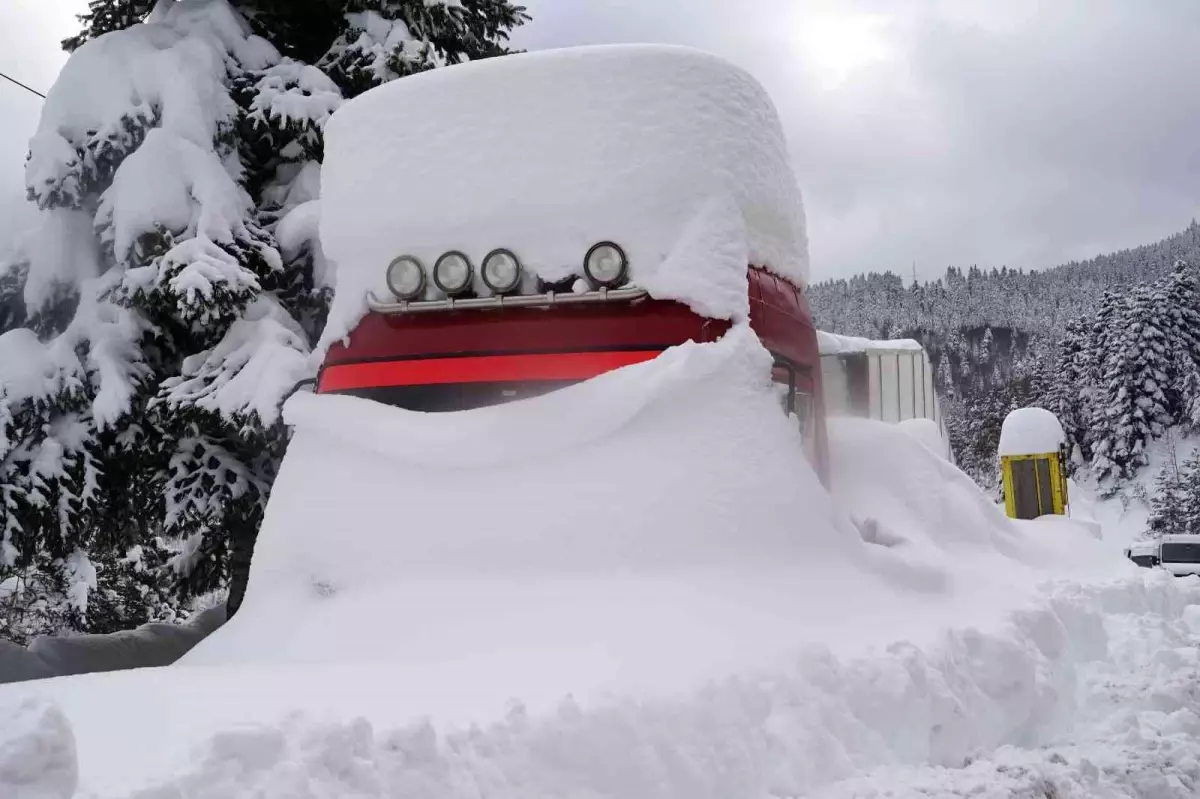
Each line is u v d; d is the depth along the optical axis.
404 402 6.40
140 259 10.56
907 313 185.38
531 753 3.51
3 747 2.66
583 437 5.90
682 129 6.25
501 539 5.80
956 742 4.94
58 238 11.23
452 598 5.64
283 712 3.55
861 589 6.01
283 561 6.25
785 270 7.05
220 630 6.14
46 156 11.06
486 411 6.12
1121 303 94.38
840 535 6.32
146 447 10.99
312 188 11.85
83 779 3.00
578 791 3.51
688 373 5.90
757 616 5.31
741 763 3.97
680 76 6.31
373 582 5.96
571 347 6.15
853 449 8.14
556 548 5.72
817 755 4.30
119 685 4.40
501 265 6.27
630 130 6.27
